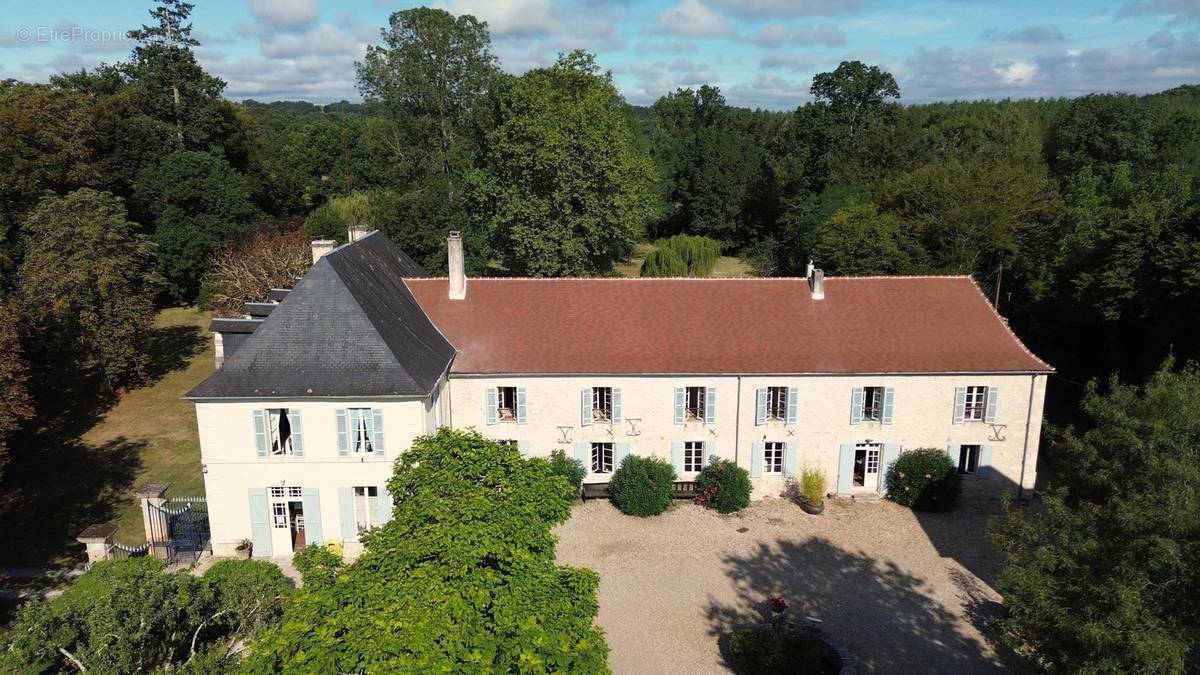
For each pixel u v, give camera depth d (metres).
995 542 17.30
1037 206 48.72
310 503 25.45
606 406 29.62
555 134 46.00
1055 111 112.25
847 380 28.73
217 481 25.31
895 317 30.45
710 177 85.12
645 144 86.62
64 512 30.06
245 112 77.44
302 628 12.89
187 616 15.36
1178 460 13.98
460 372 28.77
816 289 31.08
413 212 52.72
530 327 30.55
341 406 24.64
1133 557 13.50
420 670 11.65
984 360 28.91
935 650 21.16
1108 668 12.80
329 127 91.25
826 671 20.52
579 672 13.11
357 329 25.36
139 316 42.59
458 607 13.14
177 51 65.62
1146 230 35.44
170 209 58.66
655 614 22.91
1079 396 39.97
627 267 76.44
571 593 15.19
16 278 42.53
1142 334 36.81
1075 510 17.14
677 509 29.27
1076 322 39.88
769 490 29.97
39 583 25.03
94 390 42.84
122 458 34.91
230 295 46.53
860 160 71.94
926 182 52.09
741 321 30.48
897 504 29.53
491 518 15.83
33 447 35.94
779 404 29.44
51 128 50.03
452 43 63.75
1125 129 71.81
